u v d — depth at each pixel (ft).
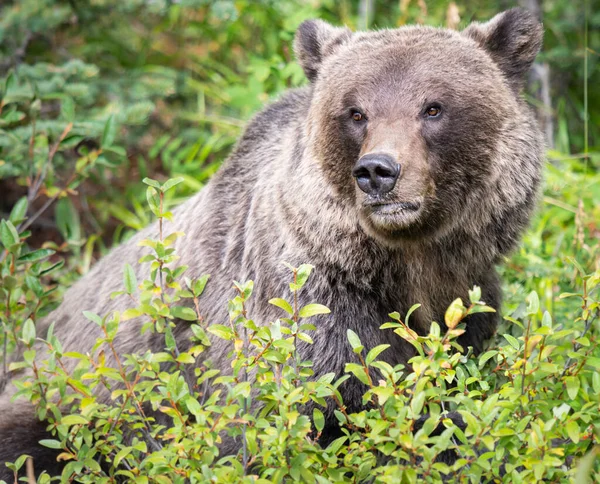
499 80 30.76
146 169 54.90
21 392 25.88
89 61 54.80
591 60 51.67
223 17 48.85
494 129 29.76
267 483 22.61
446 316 24.08
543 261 40.73
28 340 25.81
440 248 30.27
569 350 26.63
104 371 24.79
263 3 53.31
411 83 29.19
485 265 30.86
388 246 29.25
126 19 56.34
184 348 32.76
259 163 33.06
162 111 56.29
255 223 31.22
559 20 54.75
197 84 55.72
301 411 28.53
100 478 25.68
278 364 26.11
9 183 55.93
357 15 58.54
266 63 50.65
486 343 31.78
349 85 29.71
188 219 35.12
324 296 29.37
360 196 28.22
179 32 60.80
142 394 25.72
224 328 25.00
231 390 23.40
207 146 52.37
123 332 34.30
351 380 28.96
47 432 32.91
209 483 22.94
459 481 23.75
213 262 33.01
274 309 29.84
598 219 44.62
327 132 29.78
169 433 24.27
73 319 37.45
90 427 29.55
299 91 34.40
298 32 33.60
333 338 29.25
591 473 24.41
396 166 27.40
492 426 23.62
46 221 54.54
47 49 54.39
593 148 53.83
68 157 53.62
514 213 30.60
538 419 23.56
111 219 56.03
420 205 28.35
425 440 22.22
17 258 32.60
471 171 29.60
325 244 29.40
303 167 30.09
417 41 30.35
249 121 34.63
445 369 24.73
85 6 51.31
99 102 52.29
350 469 24.20
